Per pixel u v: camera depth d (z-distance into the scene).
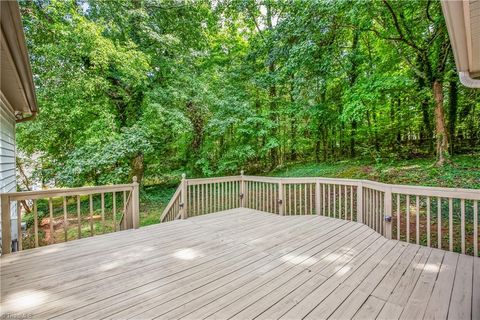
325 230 3.86
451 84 6.84
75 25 6.09
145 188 10.60
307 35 6.73
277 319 1.77
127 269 2.56
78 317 1.79
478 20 1.73
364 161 8.23
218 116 8.35
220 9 9.73
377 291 2.14
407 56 6.71
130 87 8.18
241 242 3.37
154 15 8.32
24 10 6.02
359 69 7.50
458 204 4.73
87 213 9.03
